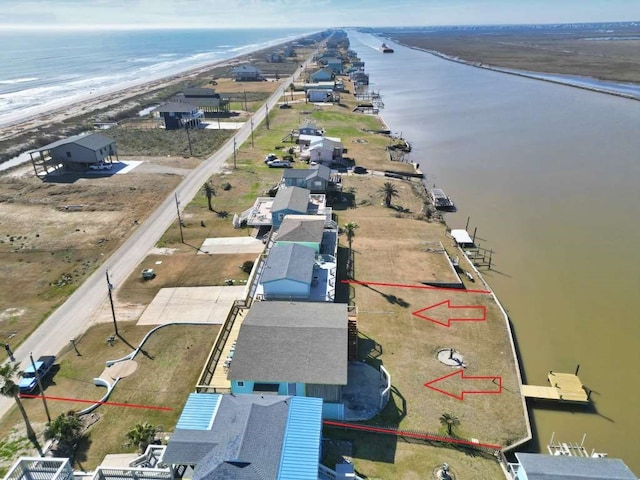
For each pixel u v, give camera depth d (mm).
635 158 87000
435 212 63781
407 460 27281
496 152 91125
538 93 153750
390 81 181750
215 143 95375
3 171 78062
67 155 75750
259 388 29422
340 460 26938
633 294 46188
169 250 52375
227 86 169000
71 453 27766
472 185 74188
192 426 24766
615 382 35250
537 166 83062
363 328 39156
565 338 39844
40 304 42750
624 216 63344
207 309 41656
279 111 124562
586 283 47938
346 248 52438
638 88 158250
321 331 32438
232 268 48375
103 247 53125
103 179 73938
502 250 54250
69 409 31000
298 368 29422
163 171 78125
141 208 63500
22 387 32312
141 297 43625
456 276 47188
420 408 31203
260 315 34594
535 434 30609
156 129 107750
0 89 174250
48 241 54406
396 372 34375
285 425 24266
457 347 37375
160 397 32000
